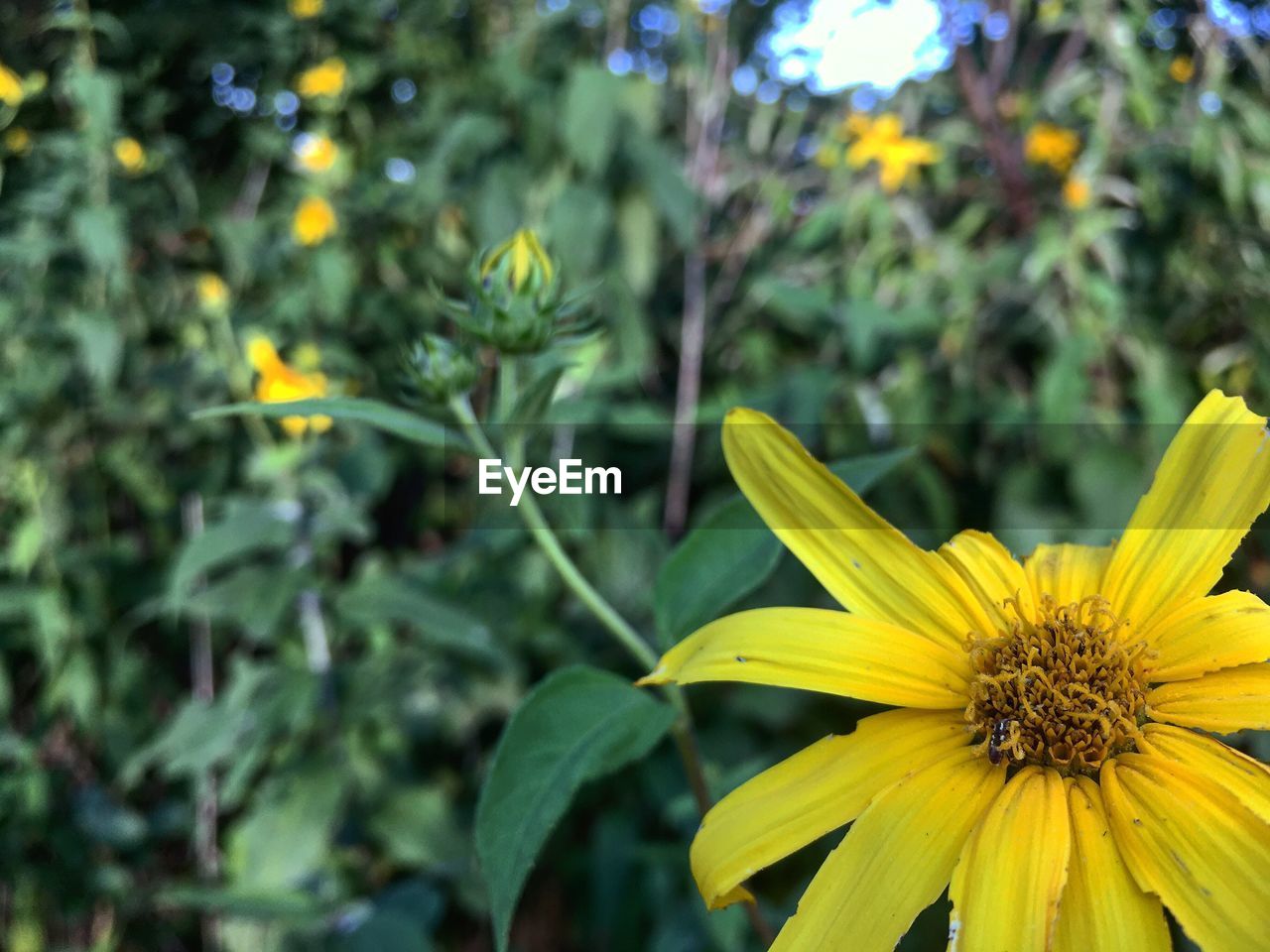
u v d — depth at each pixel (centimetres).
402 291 39
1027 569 10
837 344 34
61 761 31
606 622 11
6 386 31
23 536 29
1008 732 9
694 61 37
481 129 35
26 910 28
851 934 8
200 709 27
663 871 22
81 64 35
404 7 46
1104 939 7
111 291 34
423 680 27
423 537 38
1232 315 32
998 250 33
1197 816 8
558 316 13
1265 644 9
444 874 27
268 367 30
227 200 44
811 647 9
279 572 27
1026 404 30
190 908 29
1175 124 32
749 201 41
